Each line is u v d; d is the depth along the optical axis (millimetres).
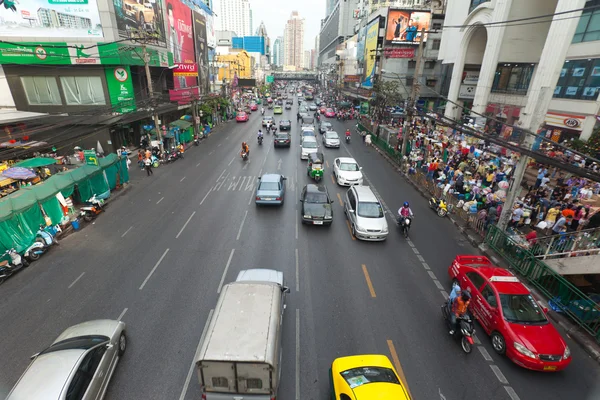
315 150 28609
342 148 34719
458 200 18828
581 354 8906
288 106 73875
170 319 9625
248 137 39312
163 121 38250
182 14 43625
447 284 11773
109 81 29172
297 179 23531
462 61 38250
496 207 15648
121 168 21203
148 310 9977
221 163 27406
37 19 26703
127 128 31672
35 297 10562
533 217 16188
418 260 13336
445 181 20844
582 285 12352
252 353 6270
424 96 58281
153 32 29797
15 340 8852
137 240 14352
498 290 9297
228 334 6660
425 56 57344
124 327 8547
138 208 17906
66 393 6070
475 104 34688
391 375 6859
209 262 12656
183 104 36531
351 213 15938
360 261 13078
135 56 29891
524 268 12117
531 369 8078
